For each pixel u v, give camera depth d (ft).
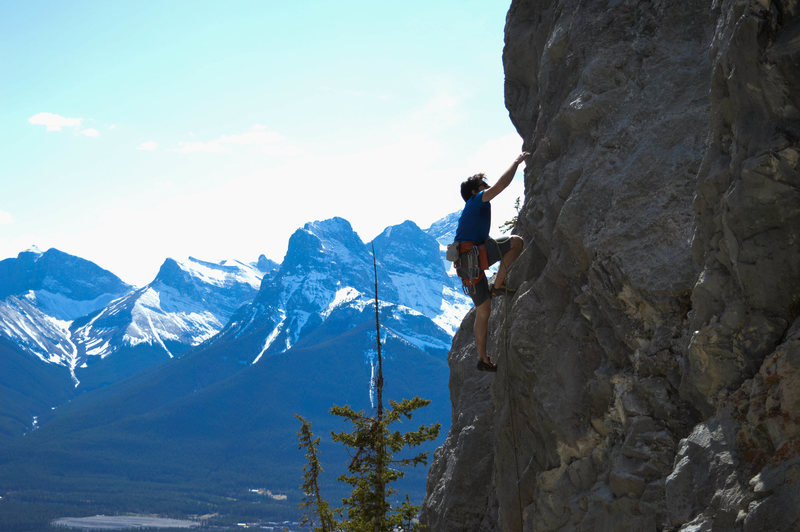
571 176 43.27
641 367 36.65
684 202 37.22
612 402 38.65
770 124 27.22
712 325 30.09
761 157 26.96
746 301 28.91
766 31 26.40
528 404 46.34
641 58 42.52
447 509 75.46
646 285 36.40
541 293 44.62
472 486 74.95
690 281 35.14
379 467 71.97
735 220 28.35
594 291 39.81
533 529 43.78
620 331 38.32
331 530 101.76
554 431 41.88
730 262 29.78
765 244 27.73
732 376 29.73
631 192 39.06
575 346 42.04
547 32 59.52
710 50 31.53
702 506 28.55
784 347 26.63
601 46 44.37
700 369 31.01
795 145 26.18
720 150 30.76
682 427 34.30
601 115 42.75
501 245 31.53
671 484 30.07
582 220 41.04
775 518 24.53
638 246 37.68
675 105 40.01
